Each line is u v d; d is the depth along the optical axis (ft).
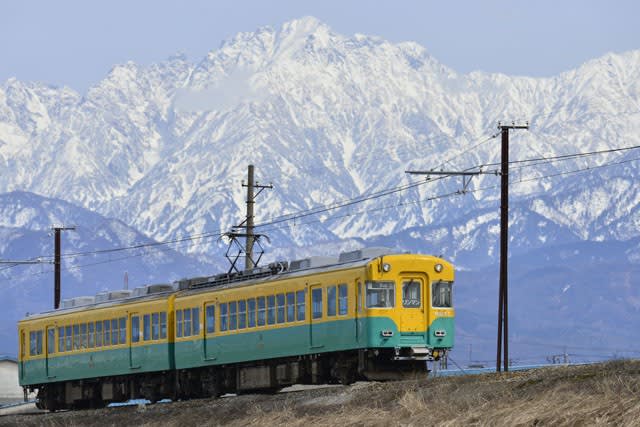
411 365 483.51
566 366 406.82
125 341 615.98
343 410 376.27
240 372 547.08
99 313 636.48
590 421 278.87
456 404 337.31
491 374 408.46
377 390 414.82
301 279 503.61
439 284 483.51
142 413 512.22
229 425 411.75
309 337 497.87
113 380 633.20
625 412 275.39
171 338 587.27
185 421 453.58
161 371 599.98
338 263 496.64
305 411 404.36
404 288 476.95
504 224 590.14
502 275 587.68
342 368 487.20
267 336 522.06
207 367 569.64
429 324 479.00
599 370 358.02
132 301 615.98
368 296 470.80
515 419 294.46
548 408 297.74
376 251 488.02
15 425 557.74
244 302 538.47
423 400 353.92
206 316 564.30
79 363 651.25
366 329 468.75
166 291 608.60
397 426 331.36
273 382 526.98
